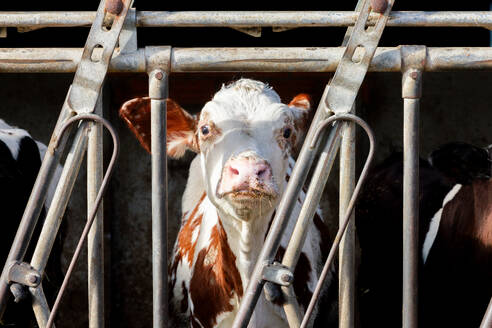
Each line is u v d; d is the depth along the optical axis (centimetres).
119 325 616
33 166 458
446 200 436
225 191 257
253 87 296
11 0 683
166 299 243
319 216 419
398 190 489
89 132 234
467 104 613
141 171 614
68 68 243
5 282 228
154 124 242
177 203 609
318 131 230
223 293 316
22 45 702
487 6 694
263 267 230
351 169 238
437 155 441
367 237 531
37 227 455
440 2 697
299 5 712
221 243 303
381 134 611
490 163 424
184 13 242
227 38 736
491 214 388
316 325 374
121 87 604
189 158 606
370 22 238
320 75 610
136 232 618
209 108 287
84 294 595
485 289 381
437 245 421
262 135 280
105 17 236
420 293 425
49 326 221
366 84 602
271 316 305
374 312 523
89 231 241
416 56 241
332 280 409
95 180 239
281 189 293
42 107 601
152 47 243
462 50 242
